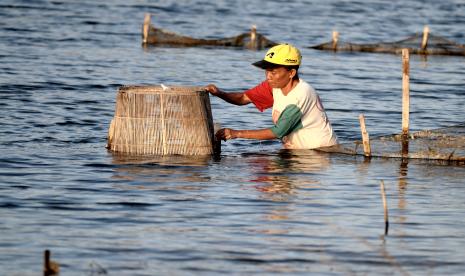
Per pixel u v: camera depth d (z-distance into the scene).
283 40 80.25
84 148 34.75
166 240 23.92
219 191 28.78
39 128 38.41
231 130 34.09
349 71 61.50
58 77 52.47
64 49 65.75
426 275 21.89
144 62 61.50
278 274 21.73
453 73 62.47
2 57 59.88
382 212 26.95
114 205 27.02
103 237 24.08
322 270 22.05
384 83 56.25
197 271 21.80
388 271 22.08
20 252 22.80
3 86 48.31
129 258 22.56
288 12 100.44
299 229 25.05
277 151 35.03
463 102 49.53
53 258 22.41
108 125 39.66
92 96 46.81
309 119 34.66
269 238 24.25
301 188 29.50
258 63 33.38
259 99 34.75
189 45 72.94
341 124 42.06
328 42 77.75
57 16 85.62
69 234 24.25
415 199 28.58
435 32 90.94
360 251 23.42
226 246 23.53
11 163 31.97
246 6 103.31
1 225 24.88
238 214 26.33
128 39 74.00
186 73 57.44
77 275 21.34
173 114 33.69
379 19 98.88
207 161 33.00
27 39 69.88
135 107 33.84
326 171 32.00
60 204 27.00
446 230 25.34
